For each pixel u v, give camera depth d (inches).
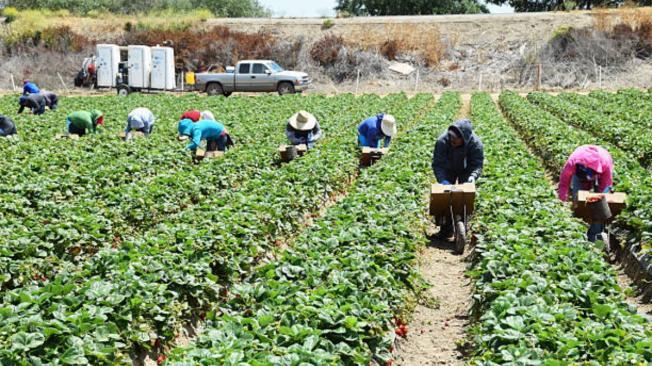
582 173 434.0
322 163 602.9
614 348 233.5
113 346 266.4
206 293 344.5
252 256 396.8
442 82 1943.9
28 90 1110.4
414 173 553.0
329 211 437.1
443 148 466.9
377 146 697.0
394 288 321.1
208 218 426.6
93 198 515.2
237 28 2285.9
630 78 1797.5
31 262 367.6
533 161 612.4
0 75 2082.9
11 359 232.4
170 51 1747.0
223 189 584.4
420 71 2015.3
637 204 429.4
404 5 2874.0
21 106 1076.5
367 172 571.8
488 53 2020.2
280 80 1648.6
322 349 237.3
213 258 364.8
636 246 423.8
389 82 1984.5
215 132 711.1
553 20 2071.9
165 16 2413.9
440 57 2052.2
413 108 1148.5
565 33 1941.4
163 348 305.9
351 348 248.8
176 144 756.6
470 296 371.2
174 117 1105.4
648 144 715.4
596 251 351.9
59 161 638.5
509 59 1977.1
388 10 2898.6
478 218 434.6
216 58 2139.5
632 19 1968.5
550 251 332.8
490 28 2101.4
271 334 248.8
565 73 1861.5
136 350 291.9
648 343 231.3
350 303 278.5
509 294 281.3
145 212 484.7
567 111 1077.1
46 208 458.0
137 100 1441.9
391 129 680.4
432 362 306.8
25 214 463.8
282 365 219.8
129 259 345.1
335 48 2087.8
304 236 382.9
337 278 303.3
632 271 418.6
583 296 287.0
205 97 1526.8
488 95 1482.5
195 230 388.8
